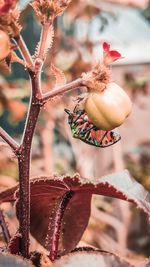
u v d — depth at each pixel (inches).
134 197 4.8
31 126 4.8
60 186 5.4
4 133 4.9
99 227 18.8
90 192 5.4
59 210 5.5
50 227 5.9
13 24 4.7
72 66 18.6
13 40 4.9
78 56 18.7
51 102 4.9
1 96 19.6
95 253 4.6
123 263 4.6
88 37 19.7
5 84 19.6
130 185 5.3
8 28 4.7
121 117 5.1
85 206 6.0
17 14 4.7
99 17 21.2
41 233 6.0
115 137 5.2
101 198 20.6
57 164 21.9
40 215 6.0
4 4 4.6
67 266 4.6
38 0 4.9
